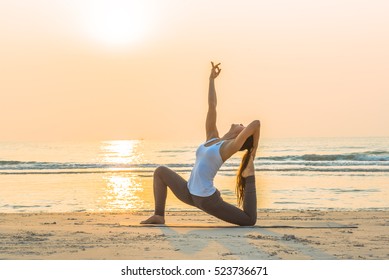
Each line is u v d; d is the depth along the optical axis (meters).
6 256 9.79
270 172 38.81
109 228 13.12
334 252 10.11
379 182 30.66
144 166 53.84
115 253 9.97
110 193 27.12
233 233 12.20
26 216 16.27
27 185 31.47
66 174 41.66
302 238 11.57
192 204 13.19
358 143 104.06
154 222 13.74
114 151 98.38
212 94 13.16
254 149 12.96
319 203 22.19
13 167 52.72
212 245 10.68
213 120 13.13
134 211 19.72
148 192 27.55
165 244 10.79
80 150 105.19
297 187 28.36
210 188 12.77
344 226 13.43
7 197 25.38
